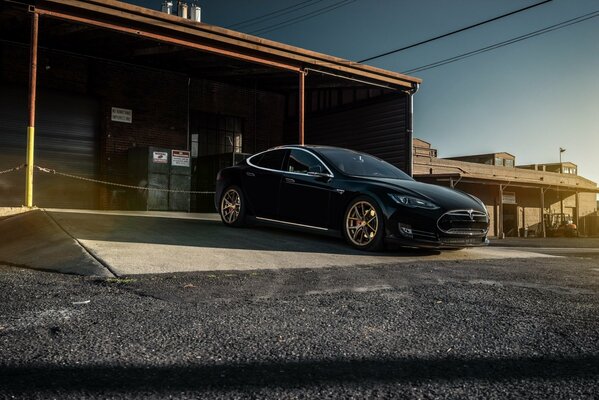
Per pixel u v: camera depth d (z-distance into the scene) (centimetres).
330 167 608
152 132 1443
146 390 156
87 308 265
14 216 741
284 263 457
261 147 1714
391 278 384
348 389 159
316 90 1648
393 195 541
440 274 411
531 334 228
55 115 1292
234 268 420
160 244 518
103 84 1359
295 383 163
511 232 2691
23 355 188
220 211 720
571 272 448
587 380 170
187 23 1030
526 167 4162
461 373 175
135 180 1308
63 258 429
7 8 917
